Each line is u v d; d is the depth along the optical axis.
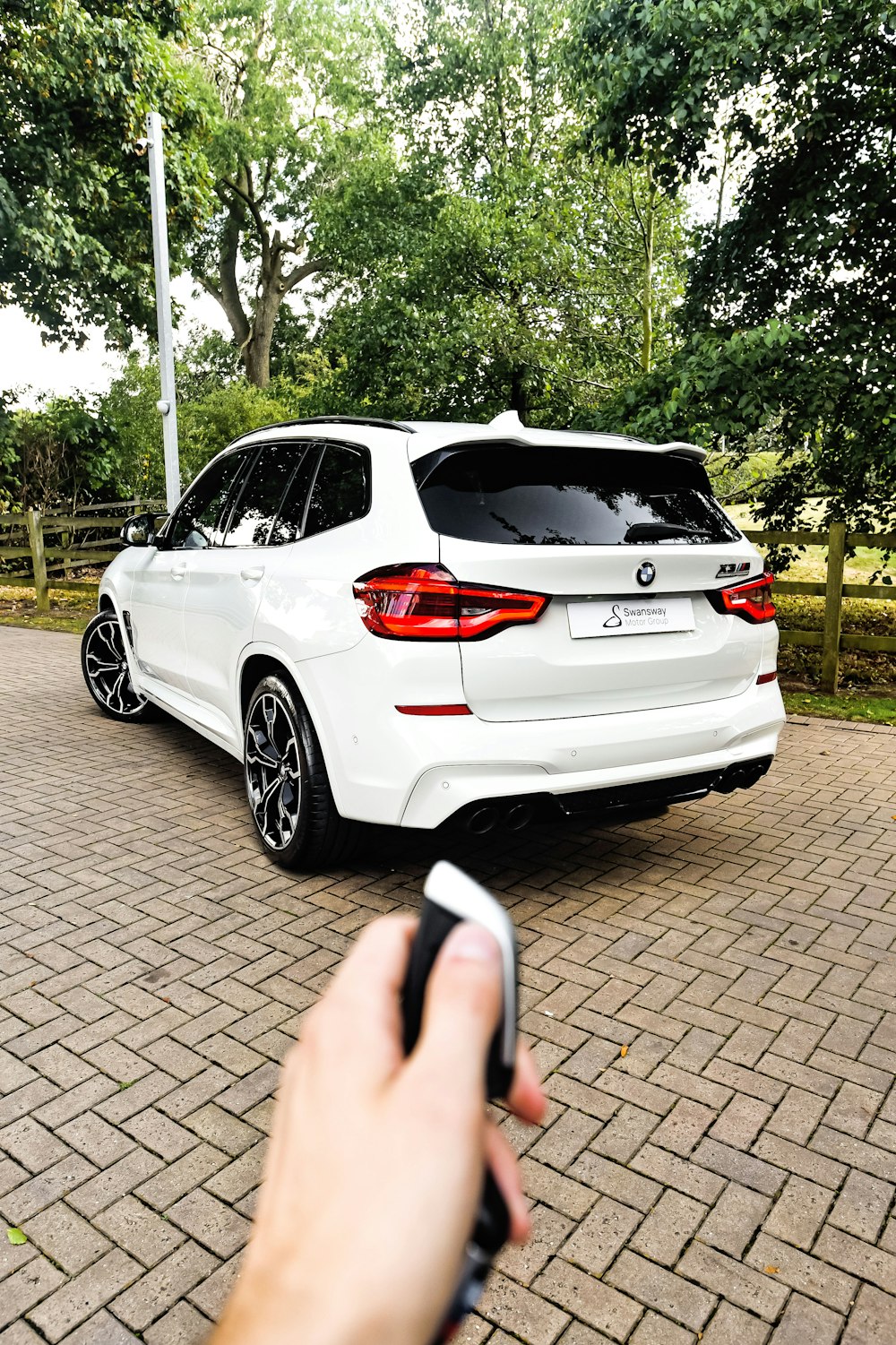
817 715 6.89
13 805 4.88
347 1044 0.36
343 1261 0.29
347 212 16.94
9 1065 2.62
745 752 3.74
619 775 3.36
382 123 20.05
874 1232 2.02
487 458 3.39
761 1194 2.13
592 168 12.33
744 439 8.66
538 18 15.52
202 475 5.34
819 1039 2.76
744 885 3.85
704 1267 1.93
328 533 3.64
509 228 13.30
